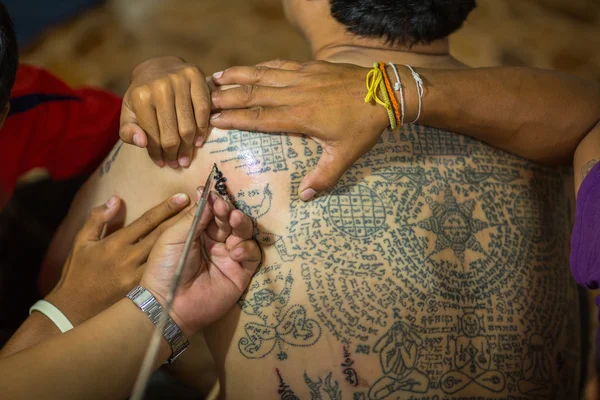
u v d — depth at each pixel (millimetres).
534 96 982
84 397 849
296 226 923
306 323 918
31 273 1458
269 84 943
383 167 950
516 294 984
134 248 985
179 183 961
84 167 1490
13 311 1429
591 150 974
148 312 896
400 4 1000
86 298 1021
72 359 853
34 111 1381
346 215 927
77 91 1497
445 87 943
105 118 1462
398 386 930
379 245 928
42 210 1516
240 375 947
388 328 922
